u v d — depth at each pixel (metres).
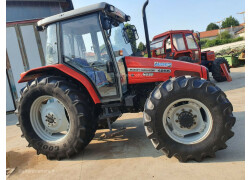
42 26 3.11
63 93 2.62
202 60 8.68
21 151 3.20
